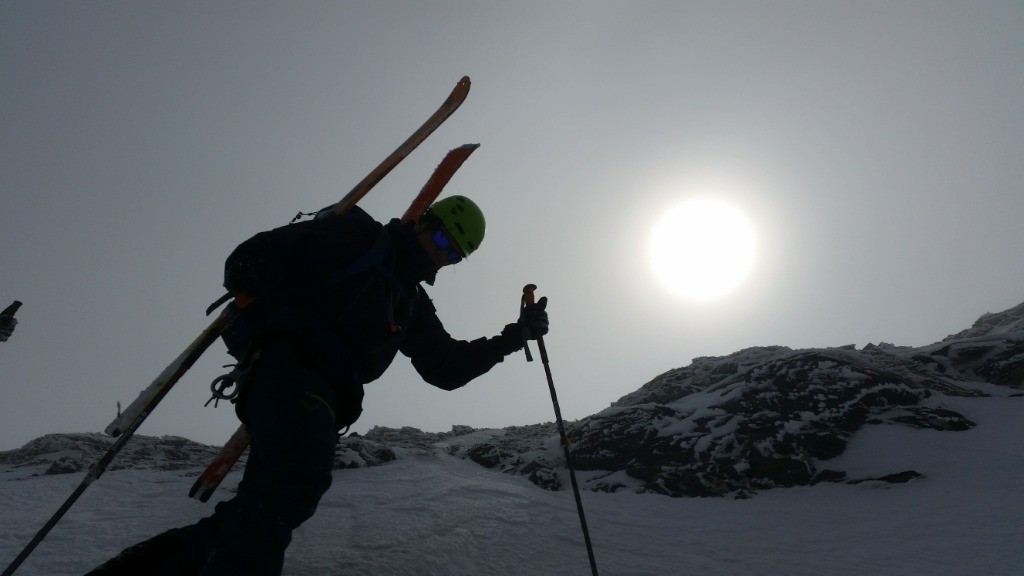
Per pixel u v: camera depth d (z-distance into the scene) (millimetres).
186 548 1823
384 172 2432
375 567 2775
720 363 9961
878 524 4152
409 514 3881
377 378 2186
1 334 2590
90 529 3266
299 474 1683
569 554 3348
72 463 5988
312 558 2861
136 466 6176
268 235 2025
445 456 7719
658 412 7215
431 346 2637
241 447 2363
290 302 1995
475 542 3348
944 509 4336
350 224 2232
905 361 8711
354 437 6984
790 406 6789
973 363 8469
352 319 2045
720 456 6008
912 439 5949
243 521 1577
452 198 2459
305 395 1827
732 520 4465
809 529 4160
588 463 6703
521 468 6844
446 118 2695
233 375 1882
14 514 3566
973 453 5559
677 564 3305
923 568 3219
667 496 5512
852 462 5691
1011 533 3672
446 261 2424
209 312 2074
